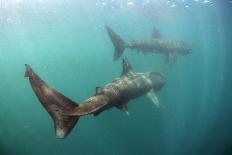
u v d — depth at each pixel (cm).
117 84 823
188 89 2355
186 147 1418
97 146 1688
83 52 9231
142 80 979
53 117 559
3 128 2162
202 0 2583
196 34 5284
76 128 1964
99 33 5141
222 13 3128
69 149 1688
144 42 1472
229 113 1766
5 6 2439
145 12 3262
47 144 1767
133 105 1647
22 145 1772
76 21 3934
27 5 2564
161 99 1784
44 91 570
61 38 5403
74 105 586
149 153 1418
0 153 1634
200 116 1741
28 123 2198
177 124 1641
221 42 5794
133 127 1698
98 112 681
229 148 1310
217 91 2453
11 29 3503
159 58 2875
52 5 2764
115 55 1430
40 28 3925
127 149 1502
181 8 2992
